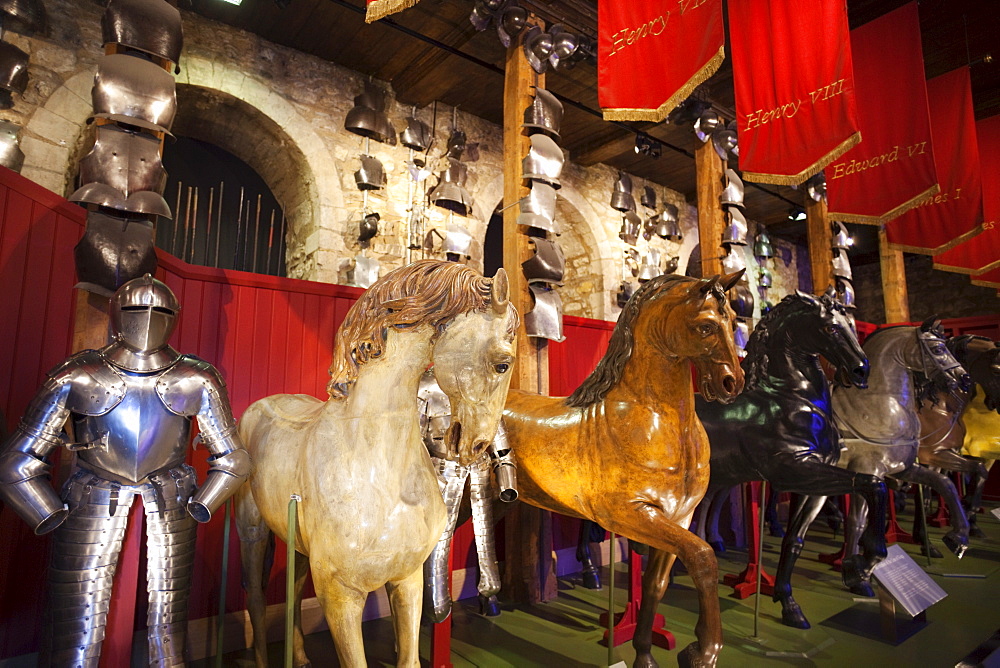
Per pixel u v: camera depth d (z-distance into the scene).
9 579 2.24
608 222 8.23
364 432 1.53
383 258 6.09
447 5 5.03
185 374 1.73
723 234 5.34
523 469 2.55
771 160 3.80
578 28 4.37
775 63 3.80
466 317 1.48
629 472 2.14
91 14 4.88
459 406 1.46
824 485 2.93
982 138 7.24
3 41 4.17
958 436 4.86
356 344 1.53
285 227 6.52
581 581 4.01
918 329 3.84
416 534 1.54
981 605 3.50
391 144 6.27
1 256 2.12
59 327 2.39
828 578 4.13
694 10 2.99
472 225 6.86
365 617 3.18
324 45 5.83
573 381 4.68
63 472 1.85
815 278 7.01
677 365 2.15
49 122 4.54
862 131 5.19
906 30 5.01
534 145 3.73
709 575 1.86
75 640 1.58
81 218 2.52
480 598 3.38
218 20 5.48
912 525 6.19
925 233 6.25
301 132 5.80
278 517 1.72
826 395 3.21
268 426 1.93
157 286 1.72
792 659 2.68
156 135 2.23
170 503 1.74
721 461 3.27
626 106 3.21
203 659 2.70
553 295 3.71
